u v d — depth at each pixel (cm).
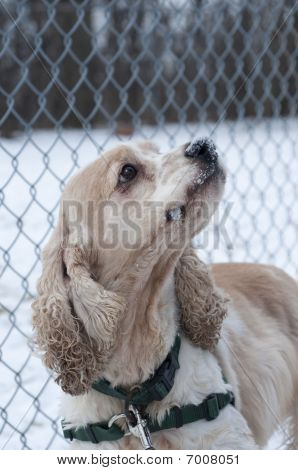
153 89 1012
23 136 870
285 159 895
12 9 734
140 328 287
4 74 916
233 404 296
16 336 480
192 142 296
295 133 826
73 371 286
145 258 289
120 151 302
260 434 332
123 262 293
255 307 361
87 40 983
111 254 295
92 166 308
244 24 648
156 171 296
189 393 284
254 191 791
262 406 332
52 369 291
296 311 377
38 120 887
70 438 293
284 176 846
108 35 1022
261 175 838
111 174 299
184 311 304
